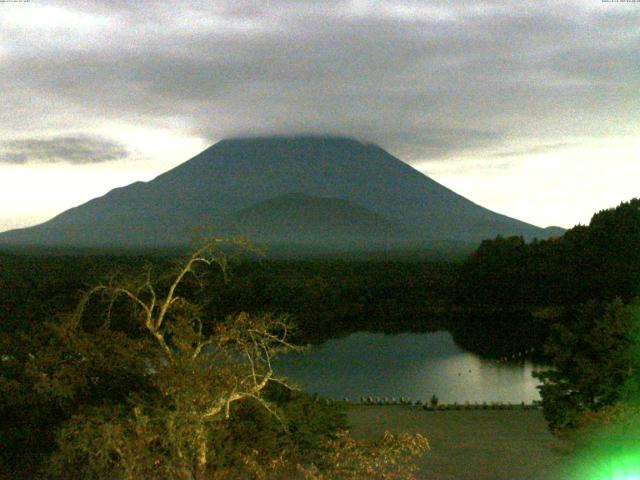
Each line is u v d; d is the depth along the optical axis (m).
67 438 18.41
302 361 63.91
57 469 18.45
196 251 20.83
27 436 21.25
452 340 77.88
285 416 20.47
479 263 94.00
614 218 84.50
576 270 82.62
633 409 20.75
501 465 25.00
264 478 18.14
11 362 23.25
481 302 93.94
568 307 81.94
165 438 17.11
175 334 20.62
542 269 86.44
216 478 17.69
